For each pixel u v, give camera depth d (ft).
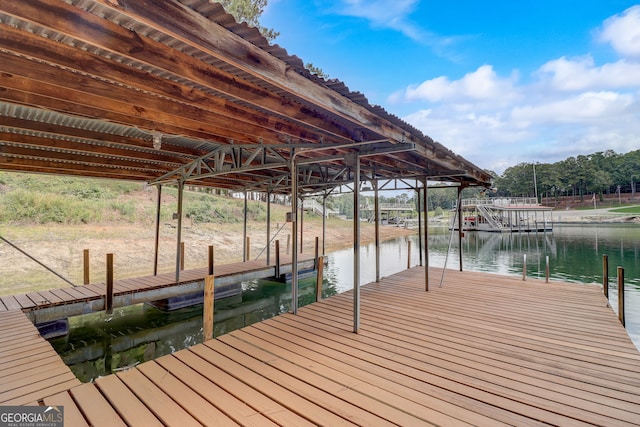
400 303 16.74
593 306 16.21
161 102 10.51
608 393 7.88
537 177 188.65
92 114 10.85
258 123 11.80
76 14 5.51
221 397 7.60
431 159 15.69
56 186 47.83
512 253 58.13
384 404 7.31
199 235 51.85
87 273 23.17
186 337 20.18
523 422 6.66
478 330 12.61
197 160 19.36
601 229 111.55
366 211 138.00
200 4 5.52
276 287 32.96
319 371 9.00
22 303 17.79
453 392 7.88
